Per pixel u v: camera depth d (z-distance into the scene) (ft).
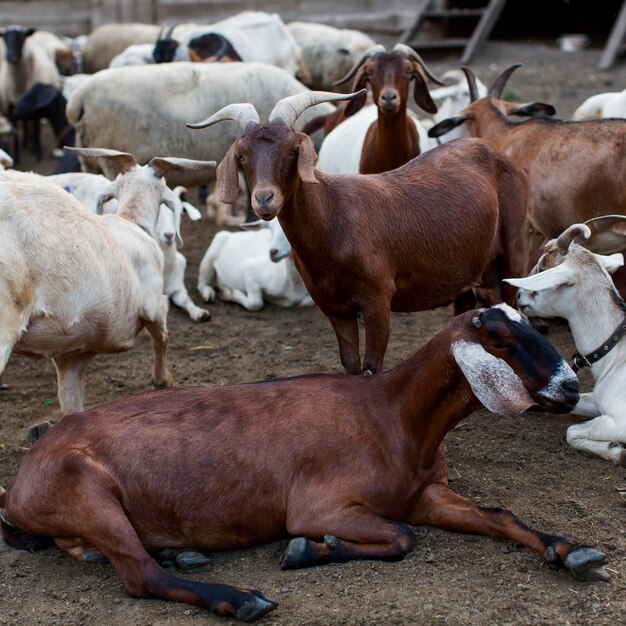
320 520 13.43
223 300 28.55
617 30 53.06
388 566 13.34
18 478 13.62
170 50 42.45
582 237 17.84
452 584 13.00
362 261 17.21
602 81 49.11
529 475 16.65
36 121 47.29
